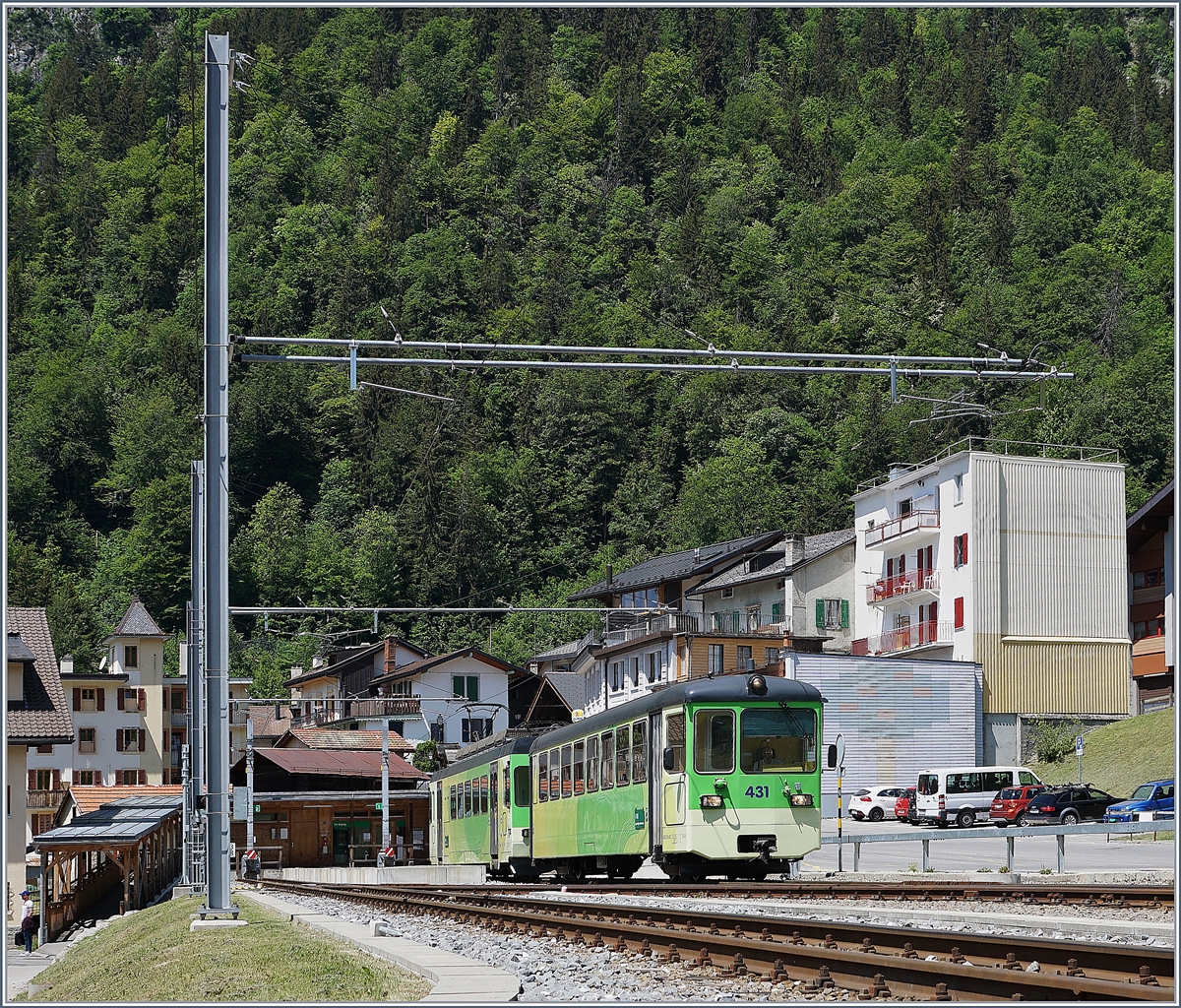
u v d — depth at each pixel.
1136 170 194.00
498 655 141.25
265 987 16.84
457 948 21.03
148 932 29.55
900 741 80.56
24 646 60.81
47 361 192.38
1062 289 160.50
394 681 110.25
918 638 90.31
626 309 191.88
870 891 26.06
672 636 95.31
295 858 85.00
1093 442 129.12
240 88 27.48
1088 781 69.00
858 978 14.76
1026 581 86.69
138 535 162.12
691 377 178.38
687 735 29.89
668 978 16.41
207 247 26.94
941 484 90.38
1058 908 22.59
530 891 33.56
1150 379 132.62
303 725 119.19
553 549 165.12
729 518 147.50
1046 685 85.56
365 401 185.38
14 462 176.75
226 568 26.95
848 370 25.75
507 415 185.75
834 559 99.81
